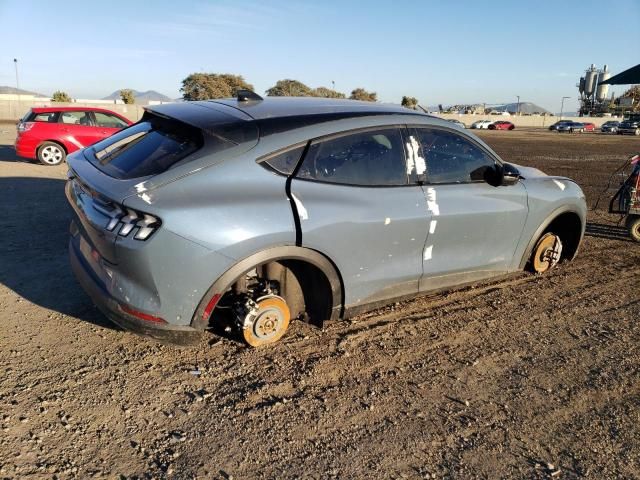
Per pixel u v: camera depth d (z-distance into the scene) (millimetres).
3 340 3695
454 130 4266
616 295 5117
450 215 4078
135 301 3119
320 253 3520
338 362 3645
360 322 4297
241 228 3178
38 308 4223
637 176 7027
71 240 3949
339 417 3049
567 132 55969
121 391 3184
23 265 5156
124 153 3598
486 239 4422
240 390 3260
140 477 2516
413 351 3859
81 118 13586
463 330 4242
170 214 3008
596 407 3262
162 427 2887
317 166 3541
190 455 2684
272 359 3633
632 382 3559
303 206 3395
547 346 4031
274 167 3389
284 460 2680
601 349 4016
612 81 8305
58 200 8375
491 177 4414
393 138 3910
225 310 3762
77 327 3943
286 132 3484
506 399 3309
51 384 3213
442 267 4203
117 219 3092
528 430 3010
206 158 3227
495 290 5125
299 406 3131
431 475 2623
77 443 2721
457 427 3008
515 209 4555
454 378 3521
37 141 12977
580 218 5445
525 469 2695
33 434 2760
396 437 2896
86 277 3453
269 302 3662
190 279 3109
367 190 3711
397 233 3824
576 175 14492
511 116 81562
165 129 3654
